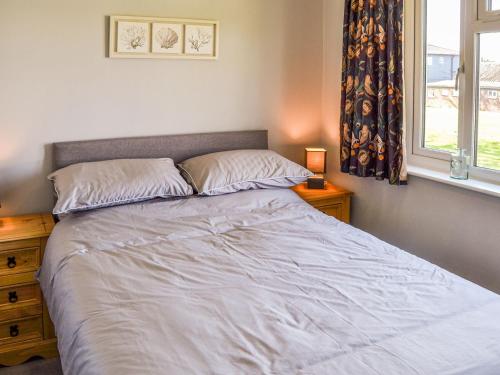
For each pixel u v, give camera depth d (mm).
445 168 2789
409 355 1376
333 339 1466
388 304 1688
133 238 2312
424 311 1636
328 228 2494
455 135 2725
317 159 3414
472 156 2631
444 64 2742
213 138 3293
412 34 2879
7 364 2537
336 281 1871
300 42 3504
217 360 1358
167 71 3143
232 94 3359
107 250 2188
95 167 2746
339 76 3443
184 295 1751
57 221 2746
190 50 3168
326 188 3412
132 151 3070
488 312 1631
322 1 3531
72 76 2908
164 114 3182
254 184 2994
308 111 3617
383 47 2873
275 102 3504
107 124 3039
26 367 2535
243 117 3424
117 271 1957
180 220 2537
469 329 1519
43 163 2912
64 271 2025
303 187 3436
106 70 2984
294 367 1329
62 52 2863
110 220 2486
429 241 2820
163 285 1834
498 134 2498
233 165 2990
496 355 1390
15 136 2830
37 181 2914
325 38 3553
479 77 2568
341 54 3391
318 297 1741
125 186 2633
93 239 2277
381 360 1353
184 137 3211
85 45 2910
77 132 2971
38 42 2801
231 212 2707
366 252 2172
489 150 2555
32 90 2826
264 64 3422
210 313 1618
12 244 2482
